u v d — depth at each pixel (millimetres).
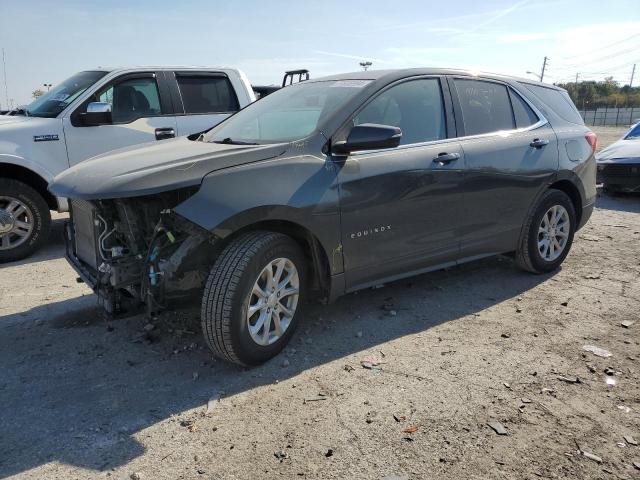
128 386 3406
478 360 3717
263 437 2883
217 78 7746
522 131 5172
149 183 3213
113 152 4254
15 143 6223
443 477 2582
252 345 3506
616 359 3738
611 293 5000
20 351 3885
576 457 2727
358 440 2852
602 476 2594
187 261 3342
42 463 2689
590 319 4414
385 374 3527
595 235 7207
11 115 7230
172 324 4289
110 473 2619
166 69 7340
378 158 4062
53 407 3180
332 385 3395
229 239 3510
